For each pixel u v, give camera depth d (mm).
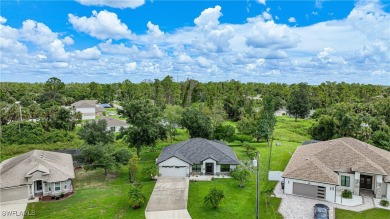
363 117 67500
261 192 38844
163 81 140250
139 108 53844
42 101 133500
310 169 38000
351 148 42750
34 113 86750
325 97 127812
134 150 63219
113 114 121000
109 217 31938
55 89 139250
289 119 110625
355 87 157125
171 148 51969
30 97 133750
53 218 31750
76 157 53344
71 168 43938
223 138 67562
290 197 37062
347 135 63531
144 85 161000
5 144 63438
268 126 69750
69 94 155750
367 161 38469
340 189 38750
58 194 38000
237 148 65500
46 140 67125
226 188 40438
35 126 71125
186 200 36031
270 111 71750
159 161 45781
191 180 43656
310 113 121875
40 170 37594
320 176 36594
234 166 46250
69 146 62312
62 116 79375
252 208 33938
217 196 33656
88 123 55406
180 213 32594
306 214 32250
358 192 37406
